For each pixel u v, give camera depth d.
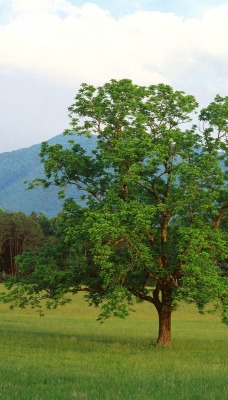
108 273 30.42
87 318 66.69
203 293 29.80
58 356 27.20
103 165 33.38
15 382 17.27
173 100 34.34
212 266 30.97
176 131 32.97
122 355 28.92
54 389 15.97
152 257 31.80
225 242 31.28
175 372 22.25
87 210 33.22
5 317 63.50
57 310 73.25
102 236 29.83
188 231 30.66
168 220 33.53
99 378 19.39
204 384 18.42
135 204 31.05
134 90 34.12
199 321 67.38
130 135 33.38
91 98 34.34
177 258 31.92
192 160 33.91
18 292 34.72
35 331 46.75
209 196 31.38
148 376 20.38
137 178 31.12
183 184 32.31
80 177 34.69
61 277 33.91
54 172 34.25
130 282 34.44
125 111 33.53
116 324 60.03
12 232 146.00
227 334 51.53
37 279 34.81
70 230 31.83
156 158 30.83
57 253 35.50
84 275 34.56
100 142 34.50
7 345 31.98
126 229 30.45
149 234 32.81
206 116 34.75
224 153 34.47
